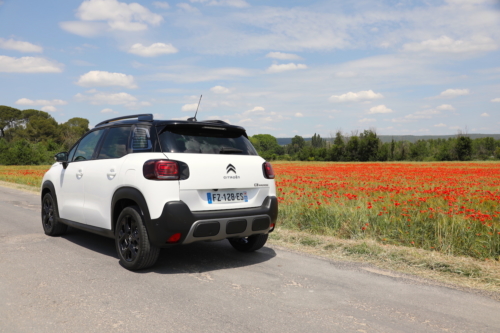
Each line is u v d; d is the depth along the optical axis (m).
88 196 5.20
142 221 4.29
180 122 4.47
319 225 6.89
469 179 17.41
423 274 4.36
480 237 5.39
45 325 2.91
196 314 3.16
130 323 2.96
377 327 2.95
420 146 86.69
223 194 4.46
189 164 4.23
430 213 6.62
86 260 4.84
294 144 181.00
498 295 3.68
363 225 6.41
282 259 5.00
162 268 4.55
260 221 4.64
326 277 4.23
